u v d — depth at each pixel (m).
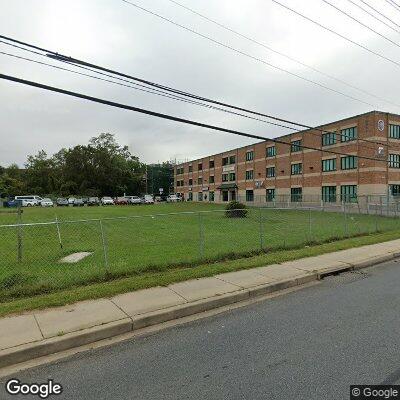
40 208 50.31
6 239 16.16
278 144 50.69
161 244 13.81
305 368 4.09
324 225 20.91
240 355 4.51
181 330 5.51
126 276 8.47
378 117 35.47
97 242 14.81
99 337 5.22
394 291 7.44
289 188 48.19
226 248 12.19
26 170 101.06
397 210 28.89
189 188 82.12
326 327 5.38
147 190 102.38
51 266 9.88
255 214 30.39
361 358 4.30
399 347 4.59
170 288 7.36
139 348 4.87
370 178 35.62
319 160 42.56
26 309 6.08
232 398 3.53
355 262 10.14
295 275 8.52
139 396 3.63
